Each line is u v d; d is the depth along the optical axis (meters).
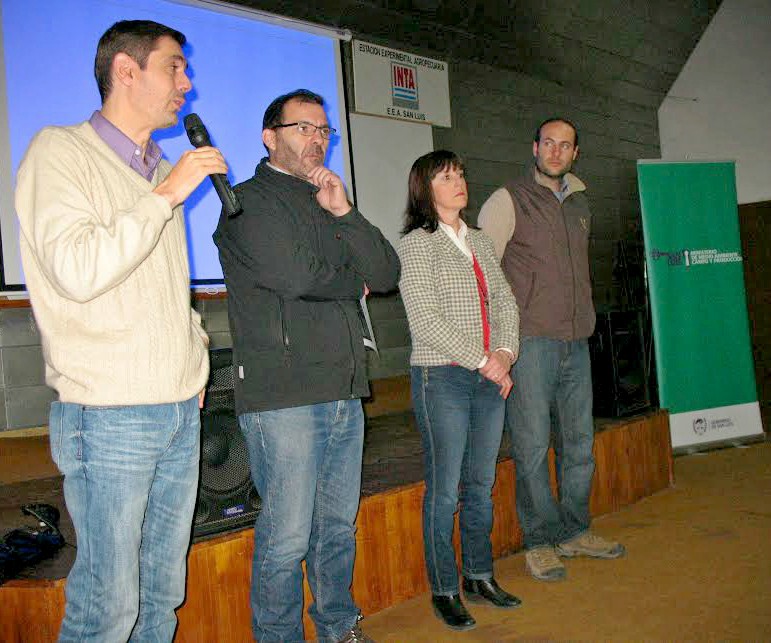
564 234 2.46
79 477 1.24
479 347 1.99
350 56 4.16
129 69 1.32
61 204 1.18
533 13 4.87
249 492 1.90
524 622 2.09
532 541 2.44
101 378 1.24
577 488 2.57
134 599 1.28
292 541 1.61
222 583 1.81
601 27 5.33
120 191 1.30
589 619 2.08
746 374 4.51
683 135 6.20
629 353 3.45
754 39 5.78
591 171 5.72
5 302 2.85
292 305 1.62
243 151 3.52
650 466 3.43
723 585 2.27
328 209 1.71
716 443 4.38
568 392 2.52
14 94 2.86
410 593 2.29
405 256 2.06
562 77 5.47
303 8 3.87
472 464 2.12
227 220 1.66
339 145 3.92
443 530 2.05
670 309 4.35
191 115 1.56
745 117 5.87
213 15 3.45
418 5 4.30
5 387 3.07
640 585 2.32
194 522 1.81
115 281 1.18
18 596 1.60
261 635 1.63
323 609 1.74
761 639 1.89
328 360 1.64
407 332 4.45
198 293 3.27
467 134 4.84
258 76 3.60
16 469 3.04
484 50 4.89
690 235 4.44
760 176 5.80
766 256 5.76
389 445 3.14
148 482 1.30
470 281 2.08
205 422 1.83
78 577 1.25
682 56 6.07
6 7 2.85
